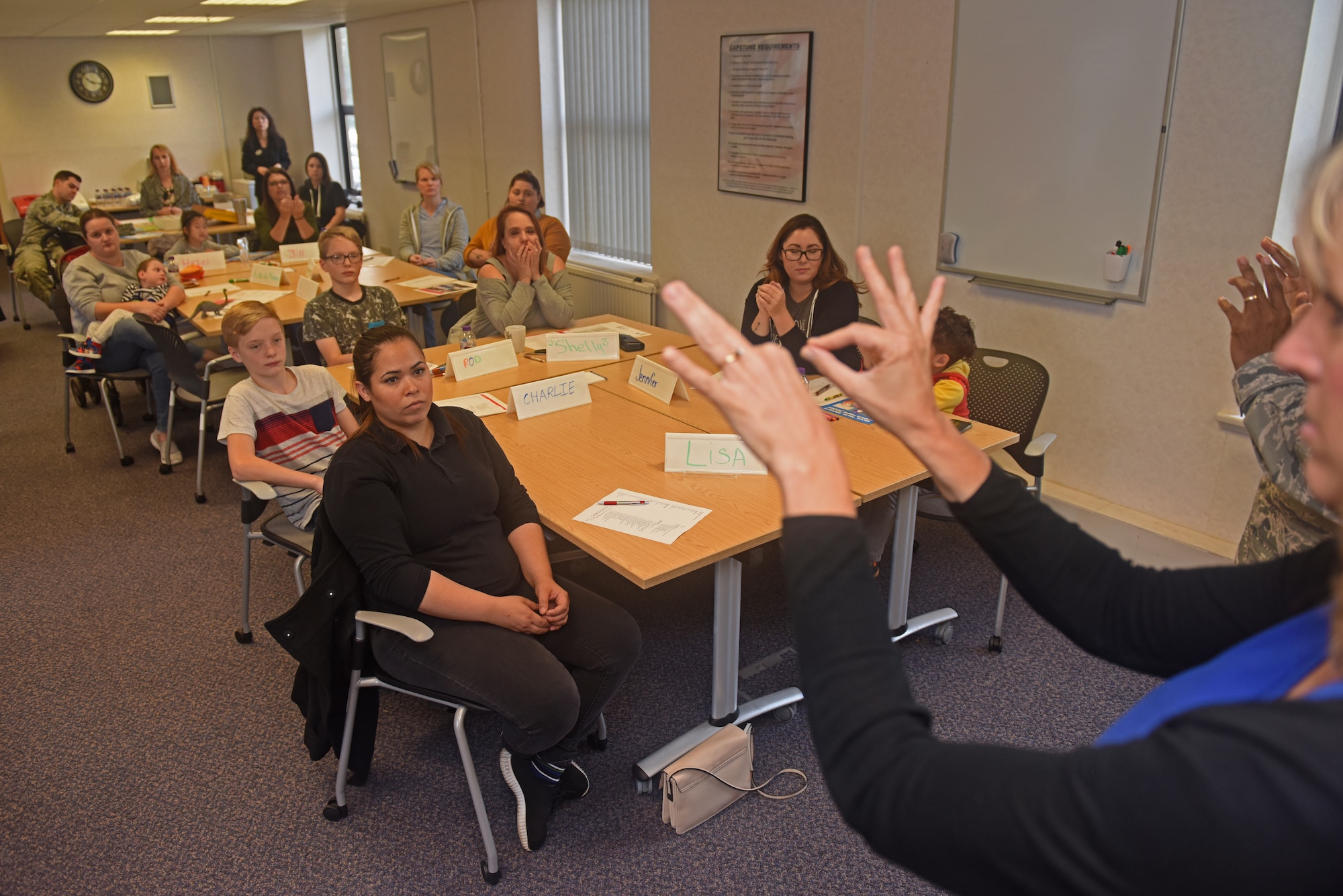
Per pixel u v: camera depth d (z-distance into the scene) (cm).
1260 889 40
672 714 254
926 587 319
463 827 217
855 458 253
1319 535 148
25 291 836
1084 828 44
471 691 196
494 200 712
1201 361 314
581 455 262
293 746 245
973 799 48
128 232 738
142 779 232
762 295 330
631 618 222
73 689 269
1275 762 40
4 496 404
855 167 418
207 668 279
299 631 196
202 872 203
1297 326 46
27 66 938
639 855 207
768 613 304
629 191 589
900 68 386
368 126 857
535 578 216
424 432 212
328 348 381
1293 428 144
